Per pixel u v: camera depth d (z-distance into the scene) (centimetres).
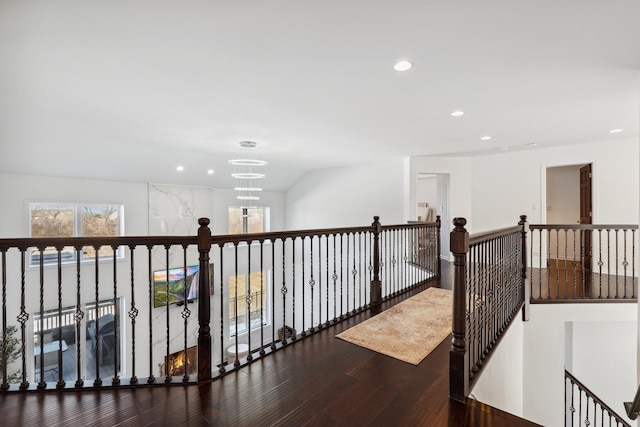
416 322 313
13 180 509
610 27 187
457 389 188
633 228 415
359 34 196
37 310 536
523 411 409
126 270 634
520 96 296
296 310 888
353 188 738
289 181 868
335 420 169
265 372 219
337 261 770
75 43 203
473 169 632
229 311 814
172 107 325
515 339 372
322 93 291
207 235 213
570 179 700
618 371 503
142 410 177
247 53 219
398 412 176
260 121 377
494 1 164
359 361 235
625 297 407
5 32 189
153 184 670
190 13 173
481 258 240
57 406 180
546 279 511
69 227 577
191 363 720
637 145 471
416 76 255
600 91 283
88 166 541
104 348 606
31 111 332
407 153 589
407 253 484
